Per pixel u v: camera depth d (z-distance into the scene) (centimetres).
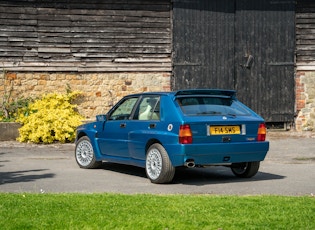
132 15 2008
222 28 2050
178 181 1036
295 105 2086
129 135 1081
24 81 1931
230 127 999
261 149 1024
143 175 1112
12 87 1922
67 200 778
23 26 1941
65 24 1969
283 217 679
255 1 2066
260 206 744
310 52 2097
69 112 1816
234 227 633
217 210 716
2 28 1925
